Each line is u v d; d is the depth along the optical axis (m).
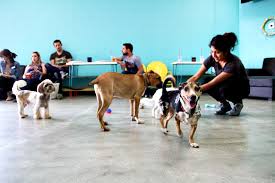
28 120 3.35
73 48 7.14
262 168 1.66
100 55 7.18
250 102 4.95
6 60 5.77
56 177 1.54
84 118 3.44
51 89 3.42
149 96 5.42
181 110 2.17
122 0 7.09
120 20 7.14
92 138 2.43
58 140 2.37
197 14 7.14
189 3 7.11
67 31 7.10
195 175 1.56
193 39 7.19
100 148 2.11
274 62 6.02
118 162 1.78
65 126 2.97
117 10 7.11
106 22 7.13
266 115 3.54
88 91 6.98
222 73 3.13
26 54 7.09
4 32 7.03
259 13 6.61
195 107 2.11
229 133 2.58
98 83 2.77
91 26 7.12
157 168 1.67
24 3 6.99
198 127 2.84
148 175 1.56
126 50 4.65
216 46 2.95
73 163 1.77
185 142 2.28
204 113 3.72
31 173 1.60
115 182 1.47
